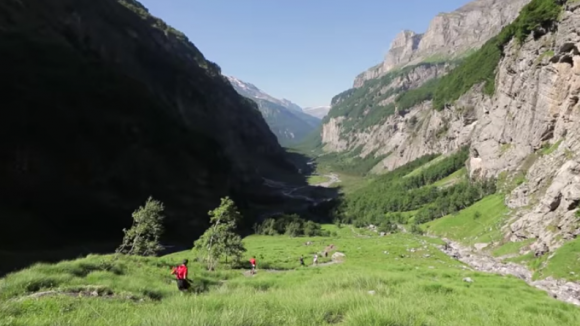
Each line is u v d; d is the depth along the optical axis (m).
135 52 182.12
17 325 10.11
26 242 69.44
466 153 185.62
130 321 10.51
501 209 98.06
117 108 116.69
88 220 89.56
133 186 105.56
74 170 92.25
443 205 133.88
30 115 89.75
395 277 25.45
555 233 61.94
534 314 17.14
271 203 198.00
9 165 80.88
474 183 140.38
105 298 16.89
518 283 39.09
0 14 109.00
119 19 188.50
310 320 11.13
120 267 27.00
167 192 115.88
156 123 130.12
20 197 79.88
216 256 48.28
